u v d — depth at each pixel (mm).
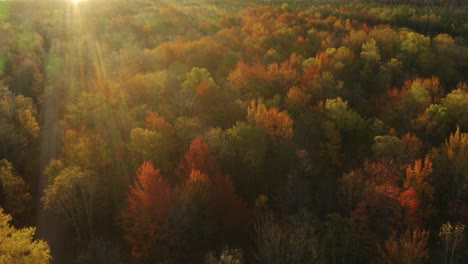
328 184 66750
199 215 53312
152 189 51375
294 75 89250
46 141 70875
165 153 62969
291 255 43406
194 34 127438
